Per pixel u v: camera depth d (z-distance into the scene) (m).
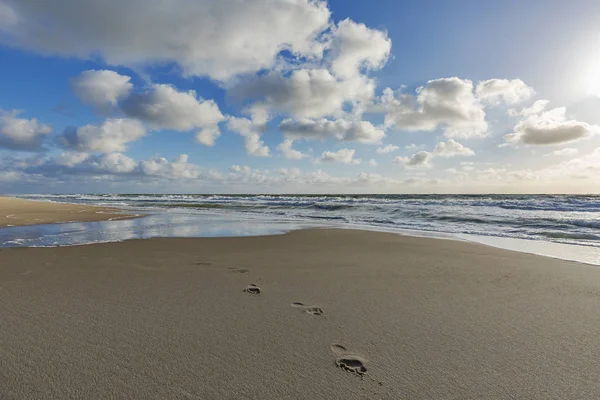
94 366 2.35
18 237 9.30
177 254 6.77
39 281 4.58
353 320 3.34
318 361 2.51
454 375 2.34
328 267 5.73
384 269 5.63
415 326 3.21
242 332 2.99
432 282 4.83
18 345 2.65
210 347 2.69
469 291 4.39
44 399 1.97
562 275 5.26
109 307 3.57
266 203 36.47
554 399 2.08
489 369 2.43
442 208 24.48
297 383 2.21
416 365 2.48
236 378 2.25
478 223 14.57
